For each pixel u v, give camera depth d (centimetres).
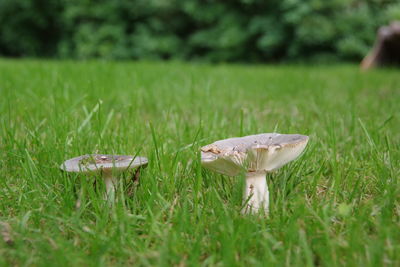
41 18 432
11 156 65
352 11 339
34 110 94
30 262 43
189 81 155
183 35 412
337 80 185
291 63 366
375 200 53
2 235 47
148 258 43
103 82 137
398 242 45
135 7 395
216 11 381
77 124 77
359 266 41
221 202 50
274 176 58
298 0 332
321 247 43
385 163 63
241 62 391
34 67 183
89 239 46
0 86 129
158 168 59
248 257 43
